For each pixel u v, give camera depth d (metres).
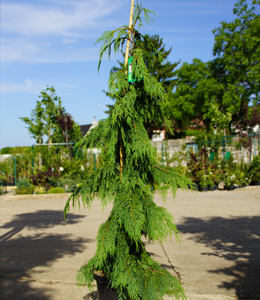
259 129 23.03
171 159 16.53
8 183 18.44
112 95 2.90
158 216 2.77
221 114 30.34
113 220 2.80
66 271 4.86
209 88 30.94
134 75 2.94
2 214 9.95
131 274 2.69
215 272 4.69
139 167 3.04
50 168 15.08
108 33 3.01
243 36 29.33
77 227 7.86
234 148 18.12
